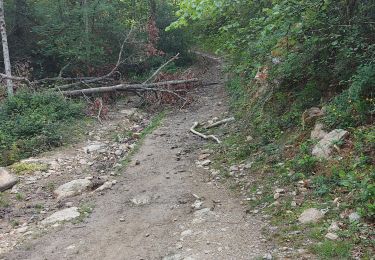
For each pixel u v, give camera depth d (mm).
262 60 10531
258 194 6777
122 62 17484
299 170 6828
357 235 4863
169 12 22609
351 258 4535
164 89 15273
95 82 17344
